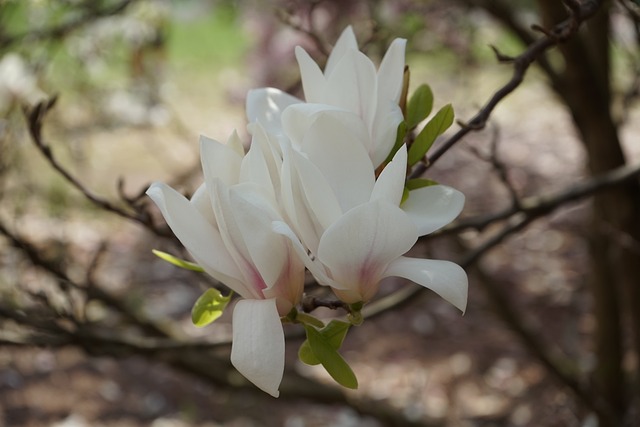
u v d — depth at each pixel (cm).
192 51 902
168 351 266
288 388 342
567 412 441
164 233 182
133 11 326
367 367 562
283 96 132
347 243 122
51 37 280
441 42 374
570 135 823
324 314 516
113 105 406
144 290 606
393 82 129
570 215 686
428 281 122
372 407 350
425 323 609
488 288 343
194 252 124
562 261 643
